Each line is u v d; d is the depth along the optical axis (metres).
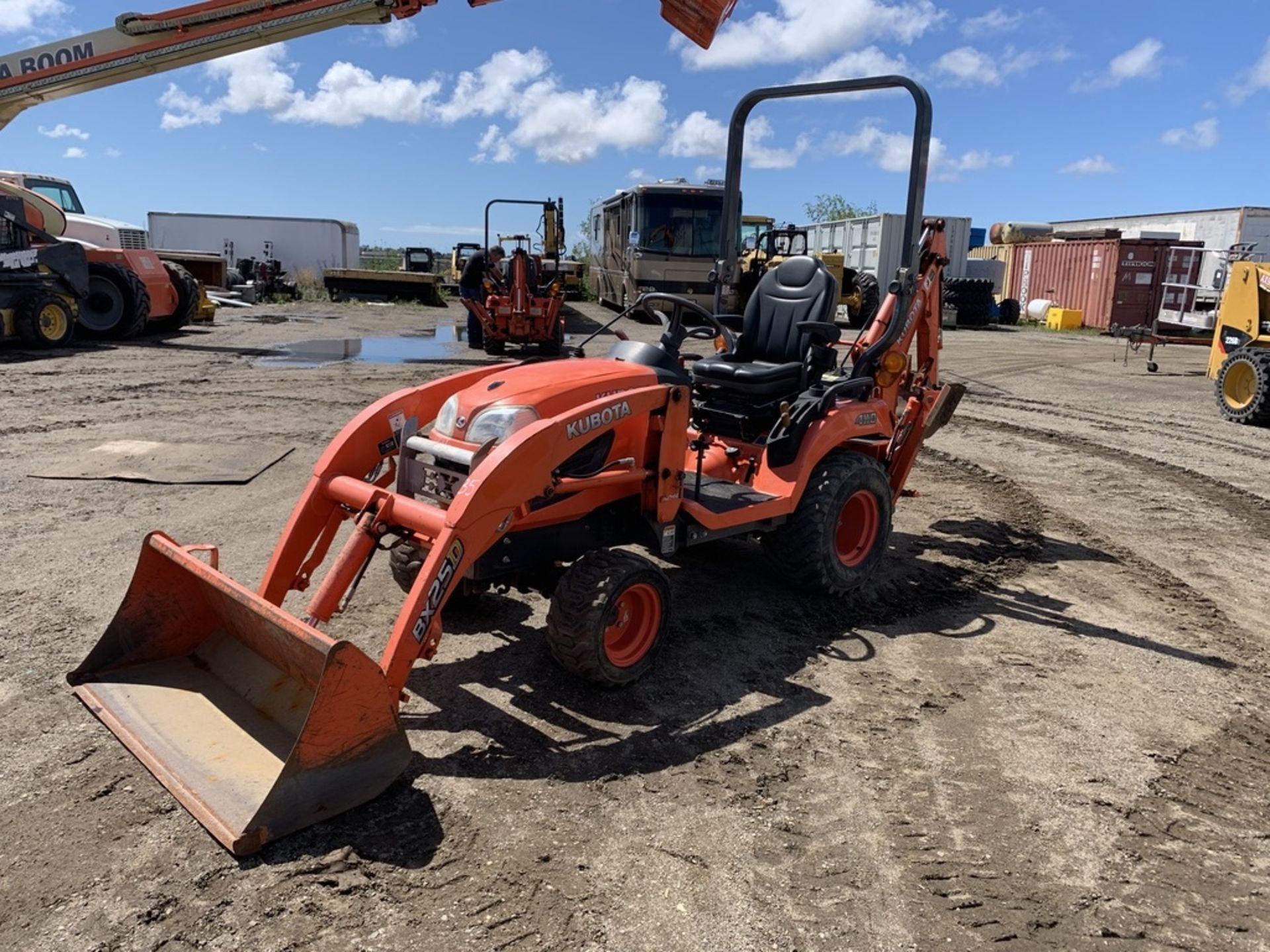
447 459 3.52
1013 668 4.06
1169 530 6.29
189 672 3.37
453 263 32.47
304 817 2.63
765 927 2.38
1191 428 10.14
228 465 6.75
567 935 2.32
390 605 4.39
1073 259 26.56
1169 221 33.75
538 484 3.28
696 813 2.88
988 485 7.39
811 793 3.02
